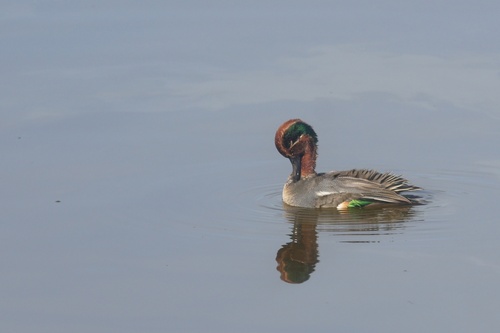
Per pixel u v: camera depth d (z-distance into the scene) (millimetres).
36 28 26156
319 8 27703
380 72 23297
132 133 20203
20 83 22797
